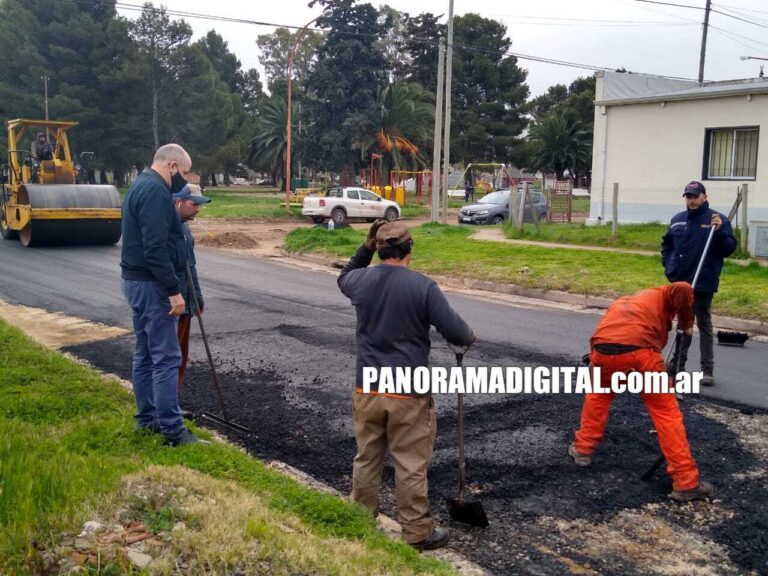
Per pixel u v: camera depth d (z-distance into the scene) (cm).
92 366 779
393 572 357
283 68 8575
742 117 2023
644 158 2245
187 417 622
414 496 418
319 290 1343
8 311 1073
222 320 1045
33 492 363
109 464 436
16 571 311
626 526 459
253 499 409
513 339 955
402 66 6347
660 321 526
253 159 6700
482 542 438
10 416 543
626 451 573
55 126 2019
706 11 4197
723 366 836
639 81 2450
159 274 488
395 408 416
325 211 3198
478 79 6544
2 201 2070
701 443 593
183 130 5450
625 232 1975
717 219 737
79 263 1594
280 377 754
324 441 583
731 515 474
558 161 5906
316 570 340
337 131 4644
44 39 4941
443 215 2602
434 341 935
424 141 4953
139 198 491
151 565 323
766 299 1132
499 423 632
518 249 1747
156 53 5194
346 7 4653
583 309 1214
